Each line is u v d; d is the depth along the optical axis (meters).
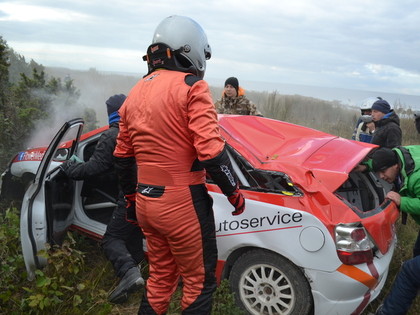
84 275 3.52
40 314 2.92
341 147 3.60
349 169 3.11
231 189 2.06
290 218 2.90
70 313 2.96
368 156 3.56
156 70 2.26
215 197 3.19
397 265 3.87
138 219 2.24
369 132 6.09
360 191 3.64
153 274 2.38
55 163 4.00
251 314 3.07
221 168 1.98
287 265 2.91
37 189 3.14
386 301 2.94
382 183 3.70
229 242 3.08
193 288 2.26
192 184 2.12
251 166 3.23
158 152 2.08
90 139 3.96
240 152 3.33
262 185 3.26
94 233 3.69
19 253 3.55
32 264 3.10
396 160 3.10
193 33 2.24
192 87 2.04
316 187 2.93
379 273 2.86
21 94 6.39
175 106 2.04
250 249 3.11
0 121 5.55
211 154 1.94
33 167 4.30
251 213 3.03
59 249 3.22
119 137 2.31
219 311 3.07
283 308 2.97
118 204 3.25
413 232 4.68
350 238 2.76
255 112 6.07
